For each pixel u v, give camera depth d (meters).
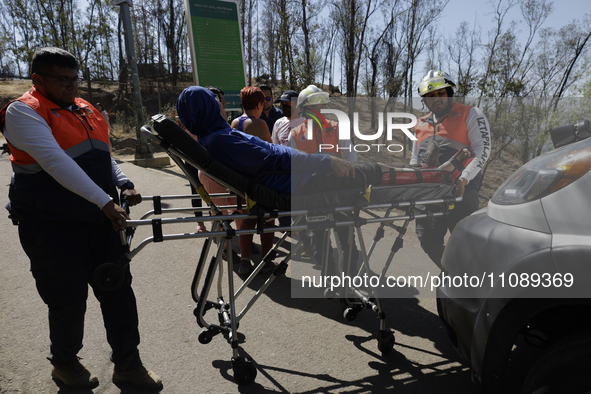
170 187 7.96
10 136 1.92
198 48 6.98
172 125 2.00
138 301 3.42
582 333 1.60
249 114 3.88
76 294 2.14
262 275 4.11
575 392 1.54
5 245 4.56
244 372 2.40
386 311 3.40
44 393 2.29
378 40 18.50
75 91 2.08
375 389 2.41
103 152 2.21
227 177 2.21
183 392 2.36
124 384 2.40
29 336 2.82
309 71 17.22
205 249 2.64
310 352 2.79
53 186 2.03
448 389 2.41
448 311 2.17
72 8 29.72
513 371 2.42
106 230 2.27
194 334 2.96
